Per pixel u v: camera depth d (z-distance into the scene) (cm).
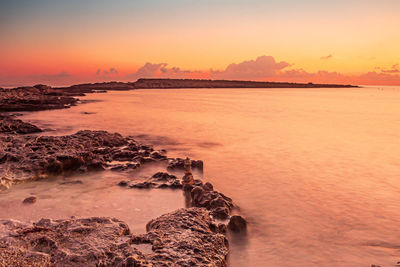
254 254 690
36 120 3281
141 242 601
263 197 1062
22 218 849
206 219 748
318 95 12006
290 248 720
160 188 1137
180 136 2356
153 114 4009
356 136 2391
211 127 2845
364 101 7969
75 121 3234
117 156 1592
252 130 2677
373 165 1496
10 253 523
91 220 681
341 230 814
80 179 1235
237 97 9238
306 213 925
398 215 910
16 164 1255
